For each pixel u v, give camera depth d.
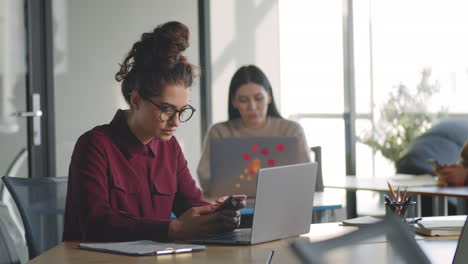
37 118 4.98
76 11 5.14
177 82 2.21
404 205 2.14
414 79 5.94
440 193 3.54
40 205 2.62
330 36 5.66
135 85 2.24
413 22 5.93
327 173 5.65
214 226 2.08
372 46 5.79
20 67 4.94
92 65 5.18
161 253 1.92
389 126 5.84
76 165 2.26
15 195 2.57
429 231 2.17
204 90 5.41
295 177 2.13
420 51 5.95
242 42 5.47
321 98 5.64
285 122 4.19
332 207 3.15
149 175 2.38
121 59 5.23
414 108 5.89
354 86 5.71
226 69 5.46
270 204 2.06
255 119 4.14
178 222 2.11
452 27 6.04
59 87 5.11
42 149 5.07
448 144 5.57
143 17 5.28
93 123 5.20
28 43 4.98
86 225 2.18
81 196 2.21
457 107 6.04
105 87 5.21
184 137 5.39
